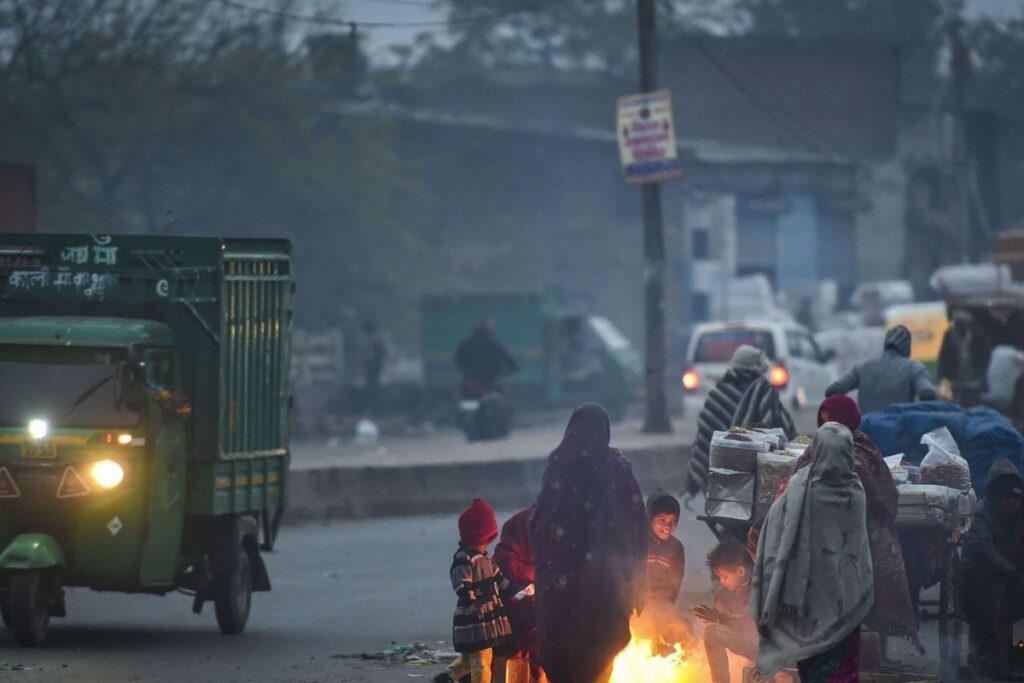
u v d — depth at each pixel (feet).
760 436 92.22
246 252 117.50
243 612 115.85
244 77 444.55
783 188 538.47
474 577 80.59
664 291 243.60
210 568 114.52
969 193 622.54
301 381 417.90
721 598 89.51
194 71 440.45
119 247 114.73
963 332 213.25
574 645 74.90
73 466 106.22
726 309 458.50
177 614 129.70
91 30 418.92
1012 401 203.31
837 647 72.95
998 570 91.40
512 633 81.30
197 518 115.03
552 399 368.27
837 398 83.56
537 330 368.48
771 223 573.33
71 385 108.68
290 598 133.08
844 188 551.59
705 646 84.07
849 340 305.53
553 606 75.10
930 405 106.63
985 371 213.87
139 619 126.21
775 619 73.41
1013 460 102.89
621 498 75.61
